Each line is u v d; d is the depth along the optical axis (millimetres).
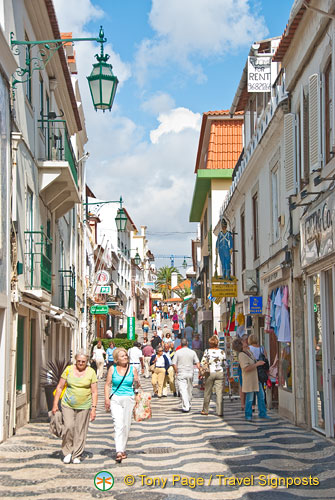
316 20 11297
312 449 9836
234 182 22719
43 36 16531
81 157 31078
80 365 9391
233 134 33062
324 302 11023
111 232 57500
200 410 15953
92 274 40062
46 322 17031
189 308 48062
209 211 34312
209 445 10359
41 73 17391
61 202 19125
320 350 11477
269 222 16547
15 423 12547
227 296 21844
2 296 11375
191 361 15766
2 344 11695
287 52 13508
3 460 9539
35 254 15078
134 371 9703
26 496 7254
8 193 12148
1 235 11453
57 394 9461
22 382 14055
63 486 7723
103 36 12016
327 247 10344
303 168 12203
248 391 13648
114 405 9328
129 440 11094
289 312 13727
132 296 72688
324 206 10555
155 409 16453
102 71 12102
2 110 11656
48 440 11539
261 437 11117
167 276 110000
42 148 17156
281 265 13938
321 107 11109
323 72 11148
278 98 14586
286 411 13773
